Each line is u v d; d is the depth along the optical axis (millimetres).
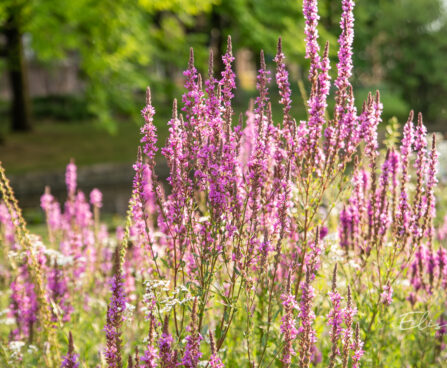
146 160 2865
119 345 2551
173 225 2885
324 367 3182
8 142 20328
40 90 37500
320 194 3193
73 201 5168
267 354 3148
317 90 3039
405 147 3143
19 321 3670
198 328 2770
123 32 16000
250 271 3088
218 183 2775
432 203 3152
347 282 3361
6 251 4566
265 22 18438
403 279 3668
